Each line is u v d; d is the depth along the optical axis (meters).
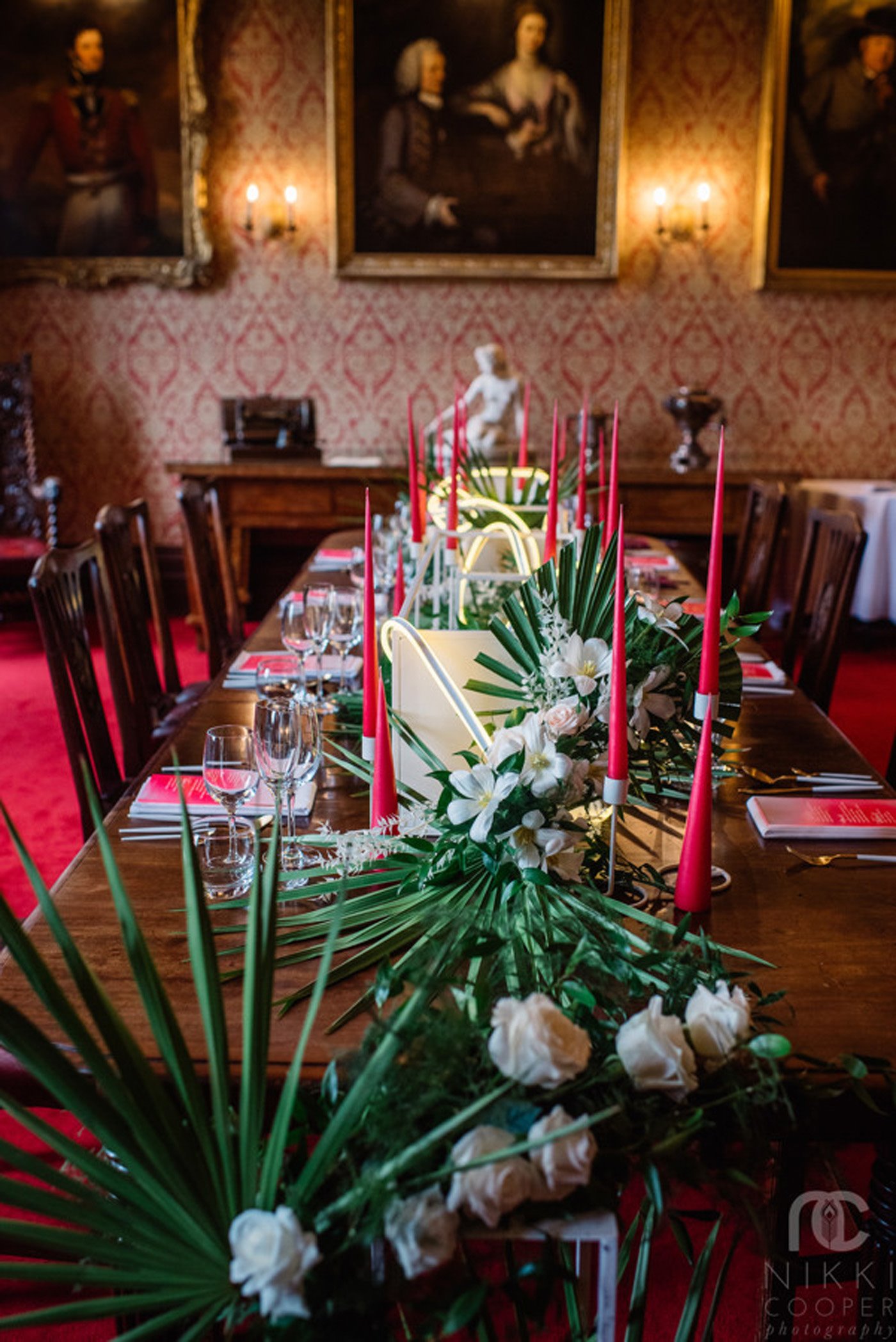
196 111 5.76
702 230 5.95
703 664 1.29
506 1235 0.89
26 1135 1.94
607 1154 0.92
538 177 5.88
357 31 5.71
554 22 5.71
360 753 1.85
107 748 2.33
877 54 5.73
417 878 1.29
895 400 6.16
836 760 1.90
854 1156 1.86
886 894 1.41
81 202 5.90
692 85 5.87
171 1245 0.84
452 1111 0.90
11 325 6.09
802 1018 1.13
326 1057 1.06
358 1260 0.86
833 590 2.90
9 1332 1.55
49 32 5.72
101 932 1.29
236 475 5.49
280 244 6.02
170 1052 0.84
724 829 1.60
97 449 6.23
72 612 2.29
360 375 6.15
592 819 1.48
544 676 1.31
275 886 0.88
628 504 5.70
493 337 6.10
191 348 6.12
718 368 6.12
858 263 5.97
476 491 2.65
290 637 2.11
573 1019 0.99
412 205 5.92
